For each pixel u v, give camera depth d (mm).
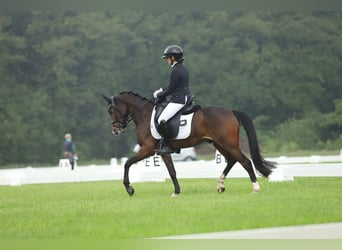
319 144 61594
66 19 62688
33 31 62406
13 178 24781
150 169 22266
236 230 10578
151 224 11258
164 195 15938
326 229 10320
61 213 13023
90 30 62562
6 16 62125
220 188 15750
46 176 25078
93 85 61438
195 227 10859
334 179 19594
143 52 63312
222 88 63188
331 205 12586
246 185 17922
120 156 61562
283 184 17750
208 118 15047
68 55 61750
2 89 60125
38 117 60250
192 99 15492
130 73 62750
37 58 61906
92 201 14992
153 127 15523
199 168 24688
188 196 14992
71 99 60719
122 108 16281
